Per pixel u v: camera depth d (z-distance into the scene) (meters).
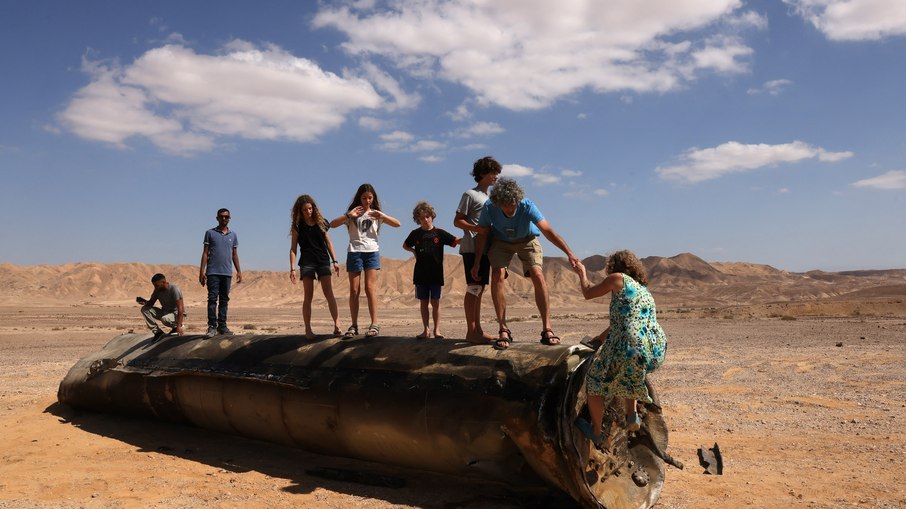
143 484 7.33
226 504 6.61
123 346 11.10
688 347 23.98
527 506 6.41
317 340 8.32
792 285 167.62
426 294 8.26
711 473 5.95
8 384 15.70
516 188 6.66
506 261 6.98
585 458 5.95
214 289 10.89
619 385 5.55
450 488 7.10
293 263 8.80
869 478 7.43
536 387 6.07
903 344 23.64
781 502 6.64
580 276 6.23
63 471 7.88
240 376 8.30
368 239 8.45
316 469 7.65
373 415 7.04
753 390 13.67
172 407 9.48
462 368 6.66
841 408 11.61
